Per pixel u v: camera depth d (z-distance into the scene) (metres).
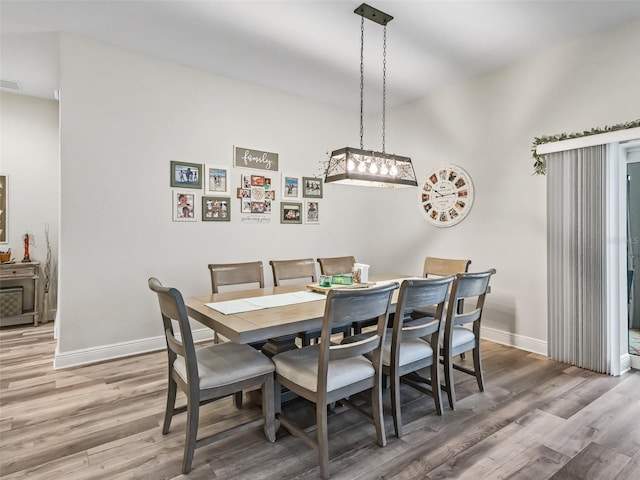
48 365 2.99
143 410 2.25
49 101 4.45
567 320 3.02
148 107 3.28
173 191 3.43
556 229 3.08
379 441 1.88
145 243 3.29
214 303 2.23
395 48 3.15
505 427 2.05
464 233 3.90
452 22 2.74
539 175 3.28
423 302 2.06
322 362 1.65
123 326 3.20
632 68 2.72
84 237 3.01
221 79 3.70
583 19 2.70
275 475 1.65
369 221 4.99
